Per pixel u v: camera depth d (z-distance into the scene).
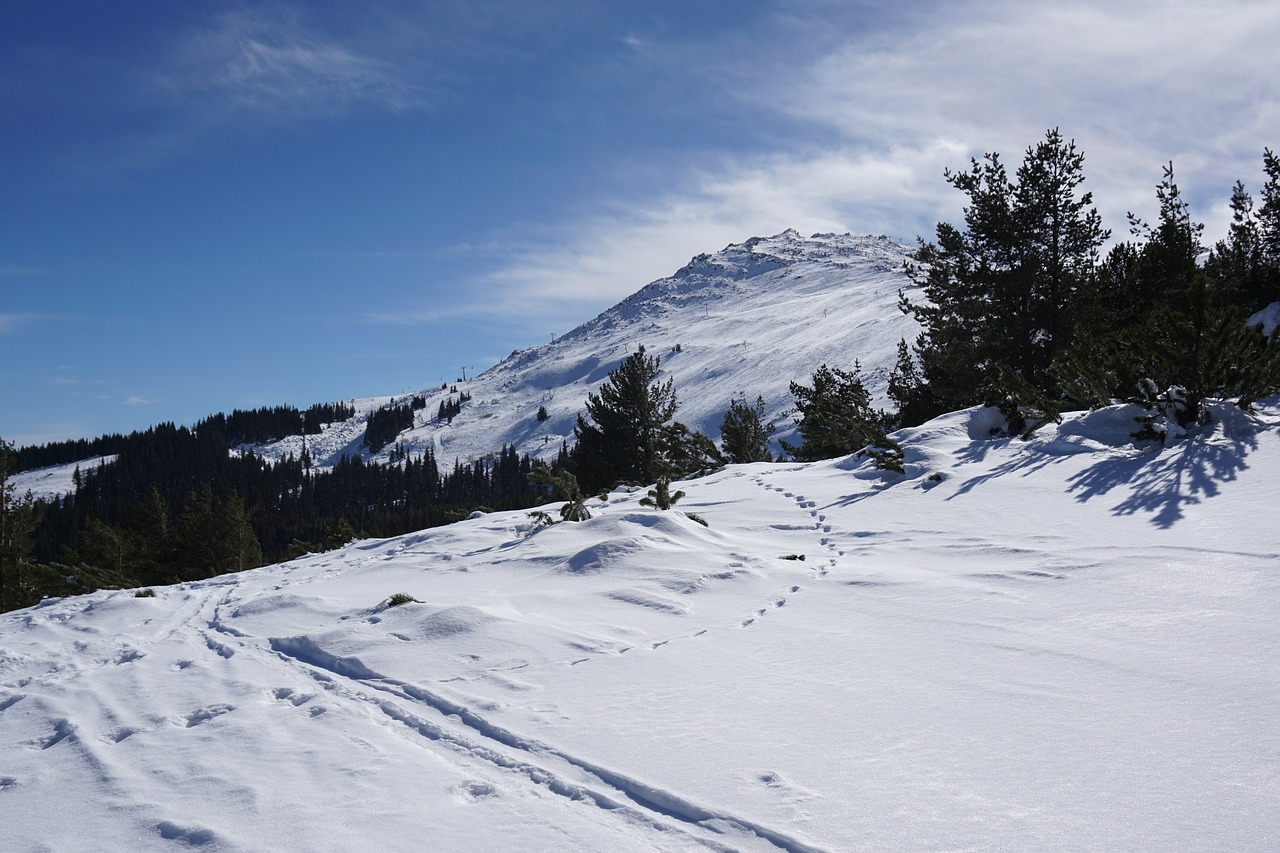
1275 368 12.57
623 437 35.38
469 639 6.72
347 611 8.59
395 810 3.73
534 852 3.30
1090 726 4.23
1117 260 23.92
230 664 6.93
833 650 5.98
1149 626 5.82
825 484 15.16
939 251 25.06
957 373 24.73
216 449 192.12
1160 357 13.19
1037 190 22.97
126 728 5.29
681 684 5.40
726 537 11.23
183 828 3.63
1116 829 3.20
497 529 14.51
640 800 3.77
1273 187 21.22
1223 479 10.16
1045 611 6.47
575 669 5.87
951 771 3.82
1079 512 10.11
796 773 3.90
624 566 9.32
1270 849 2.99
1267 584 6.42
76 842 3.61
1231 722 4.14
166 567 40.94
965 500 11.89
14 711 6.00
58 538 121.38
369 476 164.62
